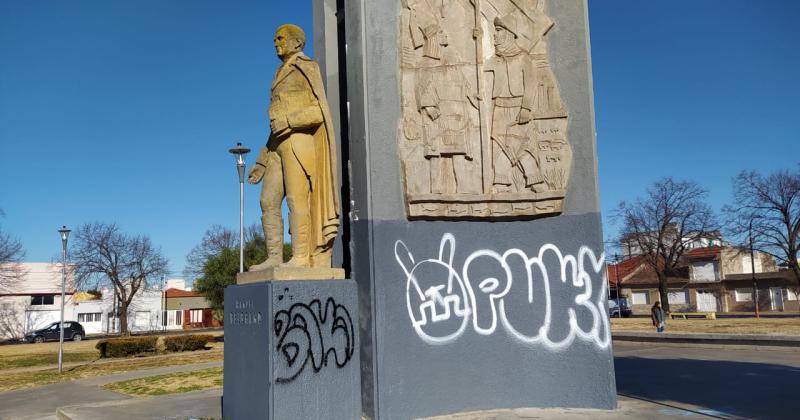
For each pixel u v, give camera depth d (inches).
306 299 275.7
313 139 308.3
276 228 309.9
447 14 336.2
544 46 340.8
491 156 329.1
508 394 319.6
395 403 298.8
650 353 584.4
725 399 325.1
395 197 316.2
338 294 289.4
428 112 323.3
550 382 320.8
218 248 2452.0
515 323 324.8
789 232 1519.4
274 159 312.5
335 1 377.4
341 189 356.8
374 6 325.1
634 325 1165.1
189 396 427.5
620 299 1994.3
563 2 343.9
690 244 1893.5
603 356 317.1
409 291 310.7
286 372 263.0
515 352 322.7
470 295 322.0
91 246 2170.3
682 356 543.2
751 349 586.6
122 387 588.7
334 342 283.9
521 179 328.2
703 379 396.8
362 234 312.3
